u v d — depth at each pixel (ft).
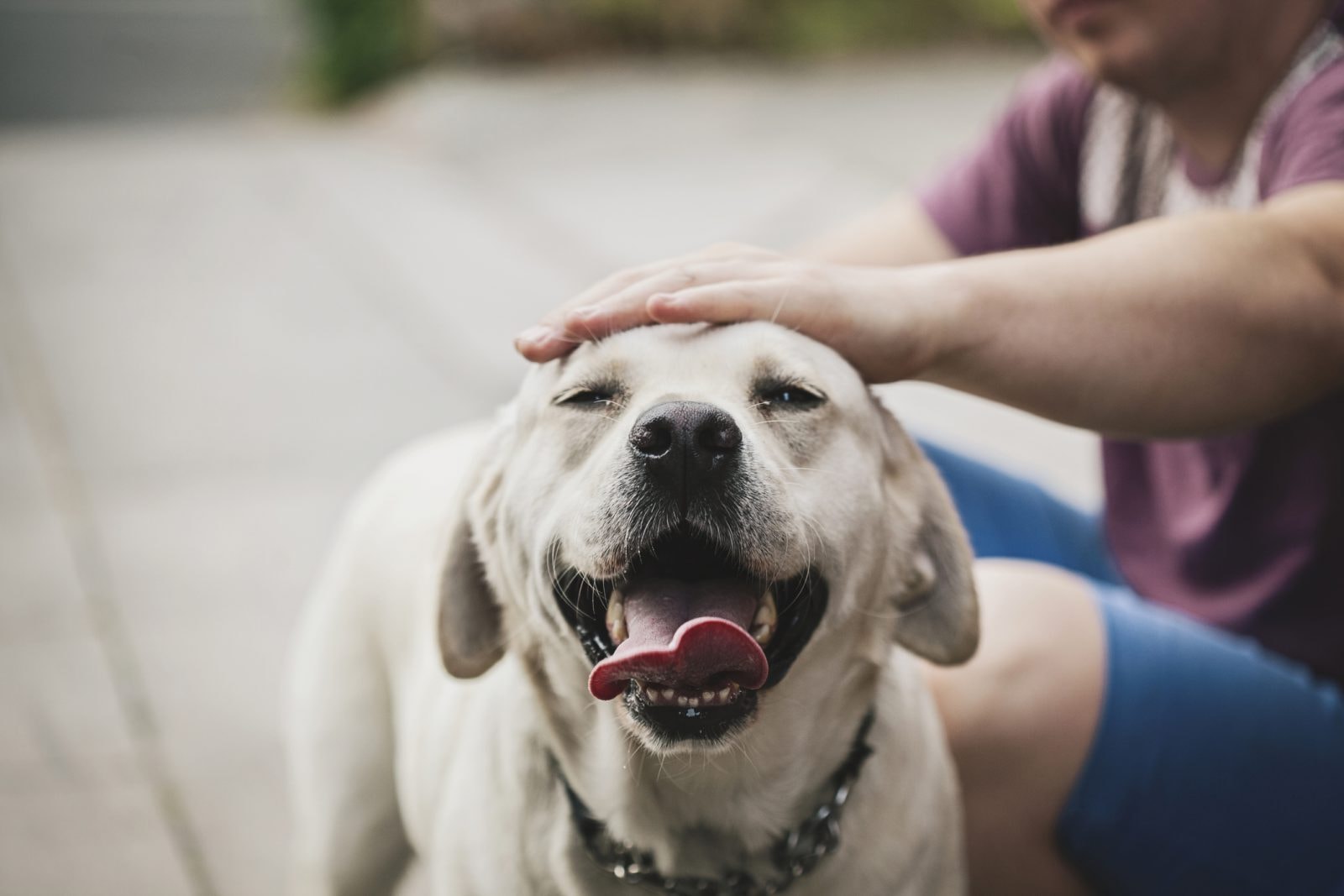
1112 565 3.50
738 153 10.59
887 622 2.74
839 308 2.54
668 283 2.59
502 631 2.89
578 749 2.69
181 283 8.23
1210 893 3.00
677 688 2.40
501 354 6.99
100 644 4.52
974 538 3.45
